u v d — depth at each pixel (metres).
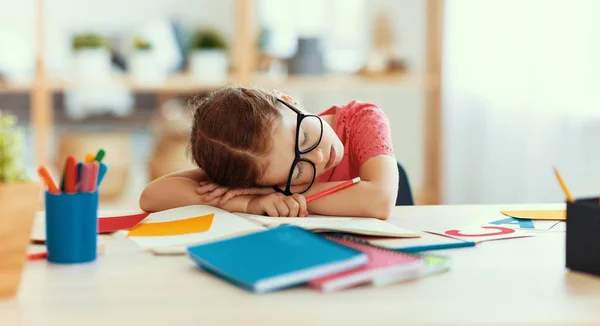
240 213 1.19
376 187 1.21
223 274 0.82
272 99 1.22
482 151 3.00
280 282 0.79
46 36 3.71
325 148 1.22
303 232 0.93
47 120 2.81
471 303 0.76
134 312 0.73
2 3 3.44
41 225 1.11
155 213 1.18
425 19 3.20
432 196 2.99
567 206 0.88
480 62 2.97
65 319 0.71
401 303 0.76
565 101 2.77
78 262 0.91
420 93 3.24
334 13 3.32
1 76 2.80
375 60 2.97
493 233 1.08
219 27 3.88
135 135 3.73
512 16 2.87
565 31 2.74
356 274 0.80
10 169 1.69
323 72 2.92
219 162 1.20
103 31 3.77
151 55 2.87
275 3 3.33
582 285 0.83
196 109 1.27
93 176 0.91
